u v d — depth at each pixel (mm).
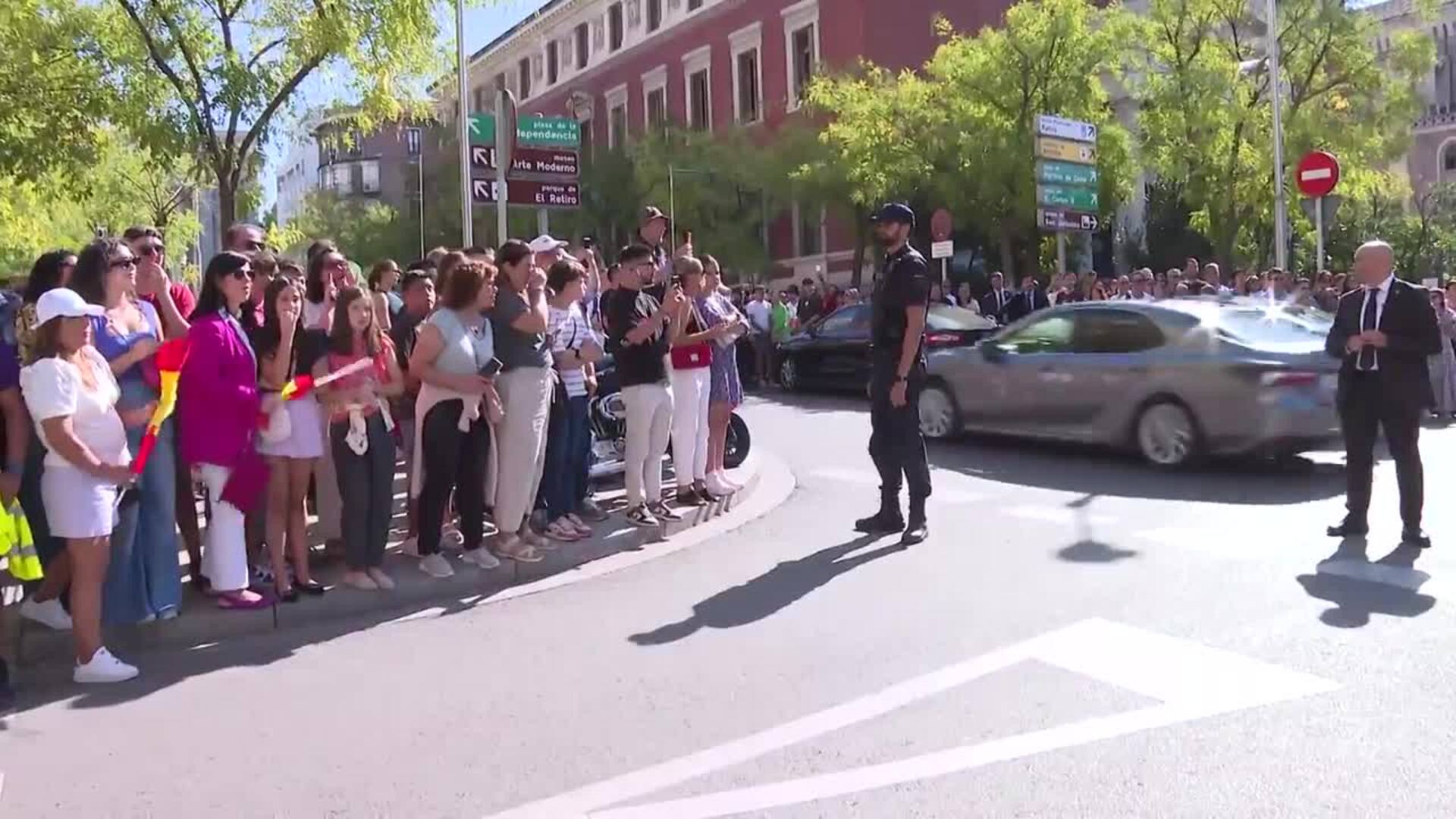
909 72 29297
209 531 6699
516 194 14992
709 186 36844
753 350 21859
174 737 5098
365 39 11906
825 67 35281
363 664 6055
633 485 8695
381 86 12367
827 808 4137
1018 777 4332
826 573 7543
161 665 6184
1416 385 7590
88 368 5727
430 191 45406
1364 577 6906
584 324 8609
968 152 25984
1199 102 24781
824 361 19594
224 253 6516
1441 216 42438
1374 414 7723
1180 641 5848
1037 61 25406
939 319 16891
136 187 20859
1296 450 10367
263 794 4453
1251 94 25172
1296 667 5402
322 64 11867
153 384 6266
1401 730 4641
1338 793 4109
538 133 15102
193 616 6590
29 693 5750
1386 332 7590
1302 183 19875
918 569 7531
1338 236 37969
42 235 19938
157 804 4395
